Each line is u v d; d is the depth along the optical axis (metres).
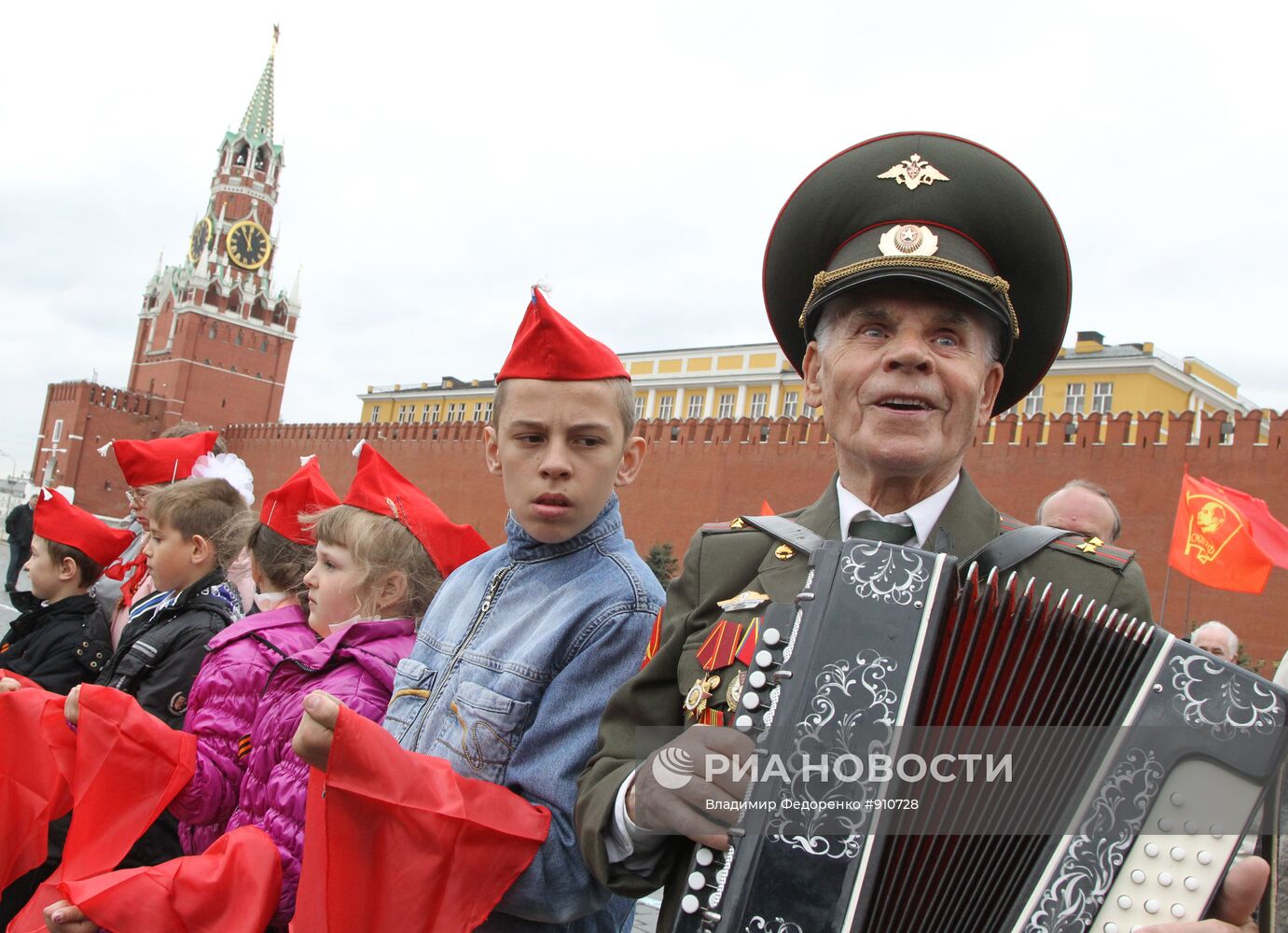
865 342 1.70
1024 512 25.78
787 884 1.25
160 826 3.30
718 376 49.47
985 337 1.72
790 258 1.95
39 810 3.14
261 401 75.19
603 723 1.88
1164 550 23.33
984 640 1.34
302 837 2.37
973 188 1.74
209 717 2.83
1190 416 23.86
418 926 1.86
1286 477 21.92
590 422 2.36
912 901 1.25
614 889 1.67
